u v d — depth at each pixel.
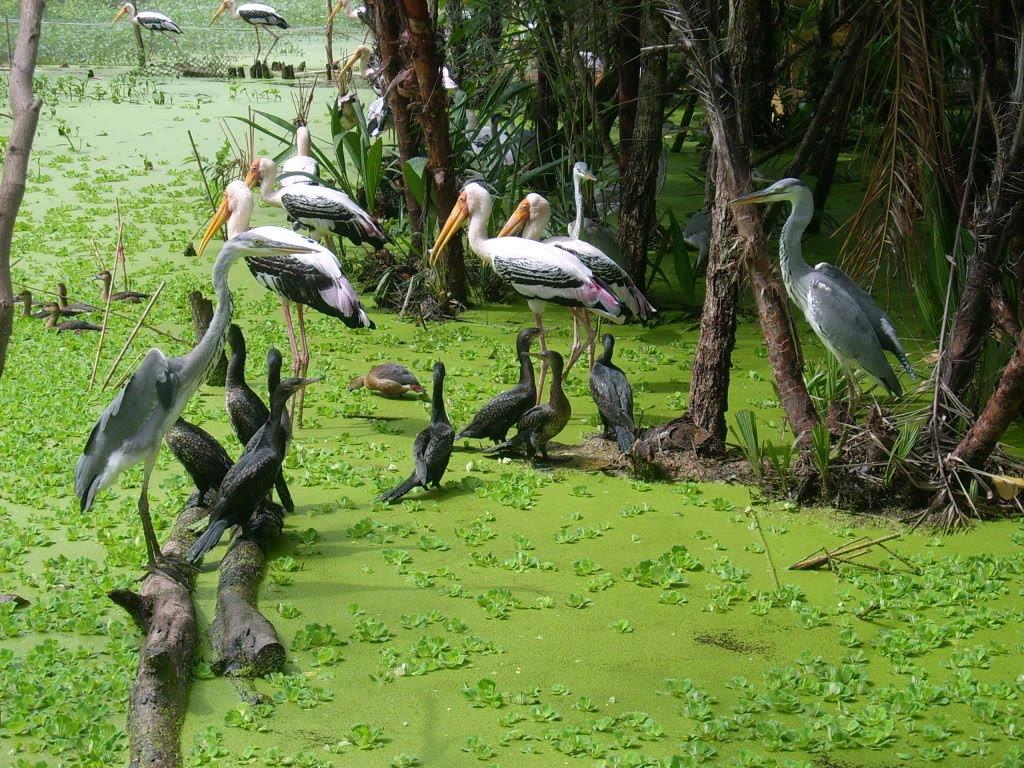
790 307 12.42
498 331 11.73
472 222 10.20
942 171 8.80
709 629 6.22
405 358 10.80
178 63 28.27
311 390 9.88
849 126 16.59
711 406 8.51
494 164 13.41
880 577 6.75
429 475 7.73
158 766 4.86
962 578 6.71
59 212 15.04
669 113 15.37
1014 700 5.53
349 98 14.37
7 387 9.37
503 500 7.80
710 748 5.09
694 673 5.79
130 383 6.12
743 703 5.45
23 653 5.79
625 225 11.95
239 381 7.74
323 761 5.00
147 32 33.31
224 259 6.64
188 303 11.78
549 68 12.77
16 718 5.17
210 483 7.19
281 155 14.09
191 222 15.12
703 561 7.02
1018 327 8.37
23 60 3.71
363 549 7.07
